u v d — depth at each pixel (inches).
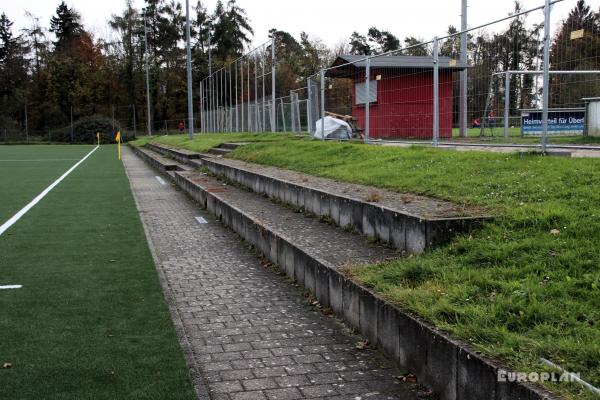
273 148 661.9
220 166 631.8
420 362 145.3
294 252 252.4
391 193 302.2
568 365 114.2
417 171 342.3
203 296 235.9
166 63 3631.9
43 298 226.7
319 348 175.3
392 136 580.4
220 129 1818.4
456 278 168.4
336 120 709.3
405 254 225.0
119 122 3154.5
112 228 393.4
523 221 200.8
